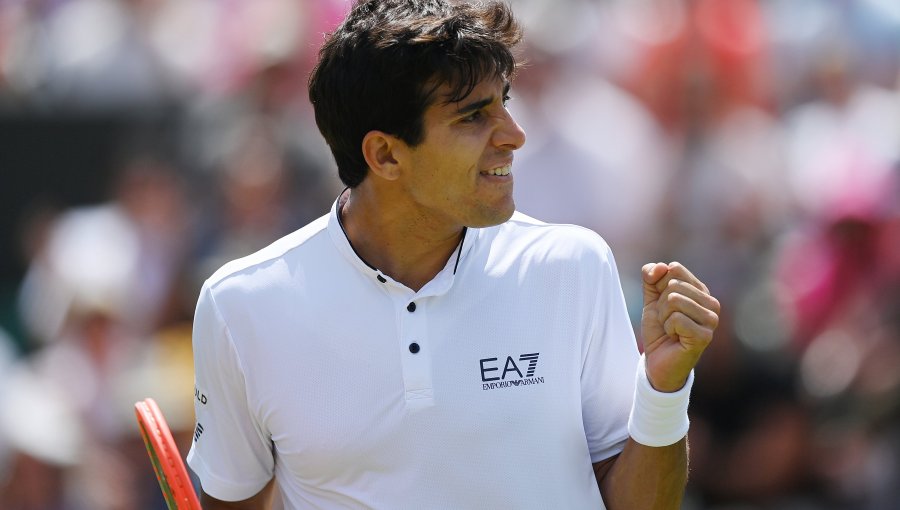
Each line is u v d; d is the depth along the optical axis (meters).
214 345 10.37
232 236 26.72
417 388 9.98
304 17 30.17
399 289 10.16
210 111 28.69
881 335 24.20
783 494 23.09
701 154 29.86
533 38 28.38
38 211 27.25
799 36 34.09
